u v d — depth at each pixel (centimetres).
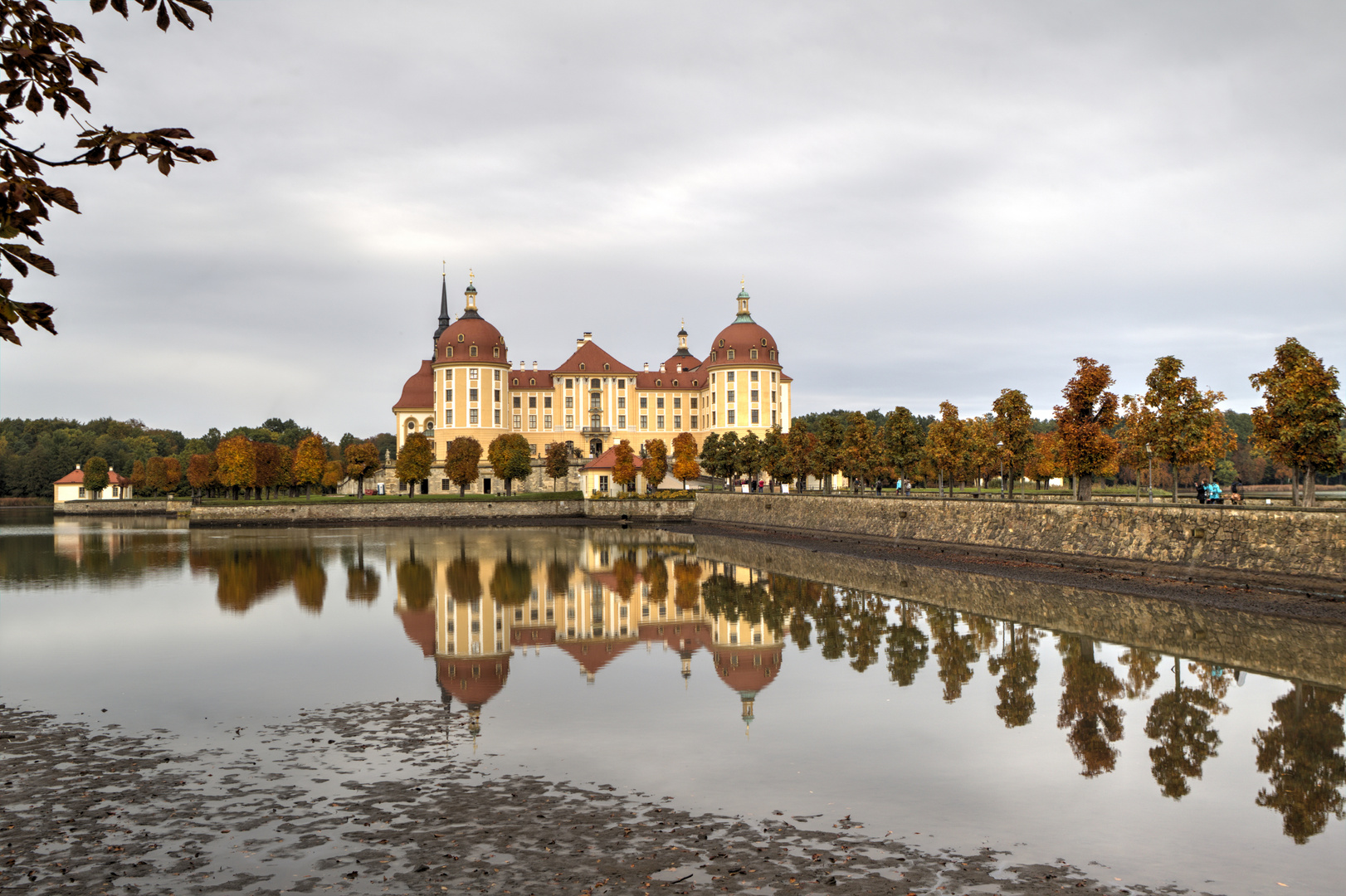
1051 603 4731
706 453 13975
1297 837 1697
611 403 18275
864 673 3241
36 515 17750
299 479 15662
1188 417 5847
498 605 5109
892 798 1900
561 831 1688
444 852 1584
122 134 810
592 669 3347
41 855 1573
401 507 13675
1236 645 3591
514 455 15812
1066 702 2784
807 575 6481
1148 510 5372
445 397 16800
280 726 2475
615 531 12006
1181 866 1555
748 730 2462
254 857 1561
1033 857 1589
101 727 2458
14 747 2253
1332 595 4147
